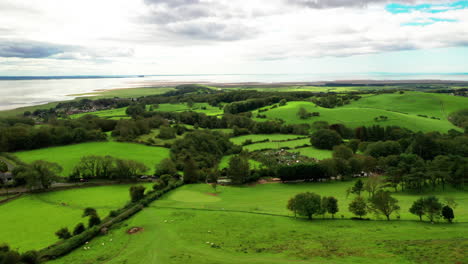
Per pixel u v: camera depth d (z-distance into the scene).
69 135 125.25
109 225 57.00
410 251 40.78
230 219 60.25
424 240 44.56
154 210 66.88
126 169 93.38
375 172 107.31
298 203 59.59
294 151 135.62
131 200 70.56
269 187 92.44
